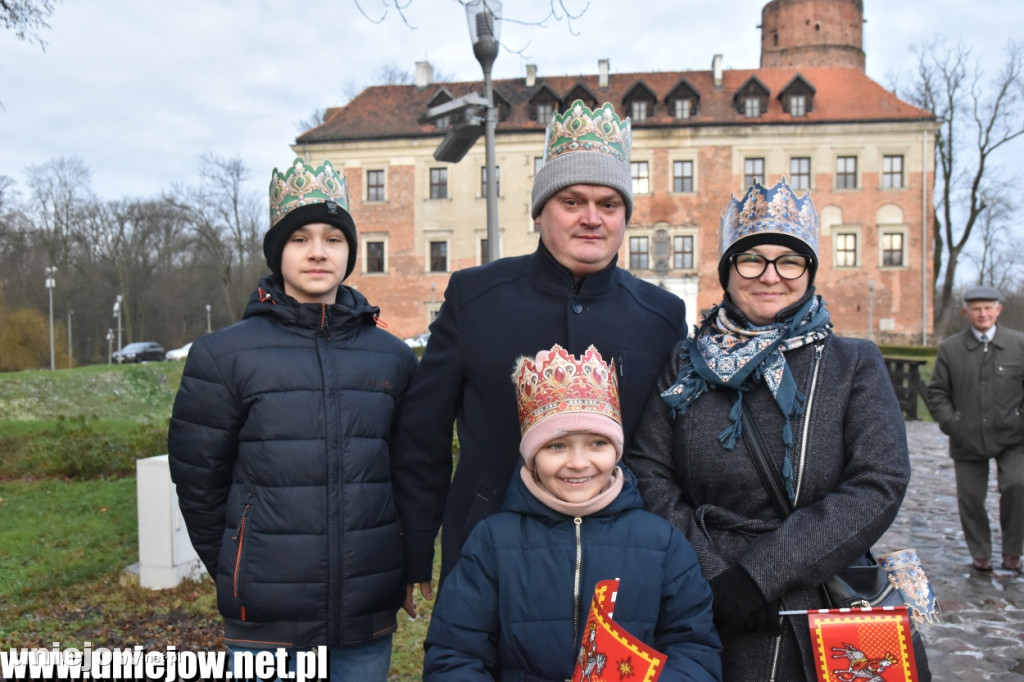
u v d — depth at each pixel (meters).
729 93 40.22
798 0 46.34
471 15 7.89
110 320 53.19
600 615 1.83
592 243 2.48
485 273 2.66
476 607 2.08
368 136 39.56
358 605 2.55
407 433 2.71
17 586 5.19
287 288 2.78
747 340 2.27
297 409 2.57
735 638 2.17
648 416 2.46
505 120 39.62
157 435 9.52
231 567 2.50
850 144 38.09
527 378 2.21
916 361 16.14
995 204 38.41
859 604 2.04
